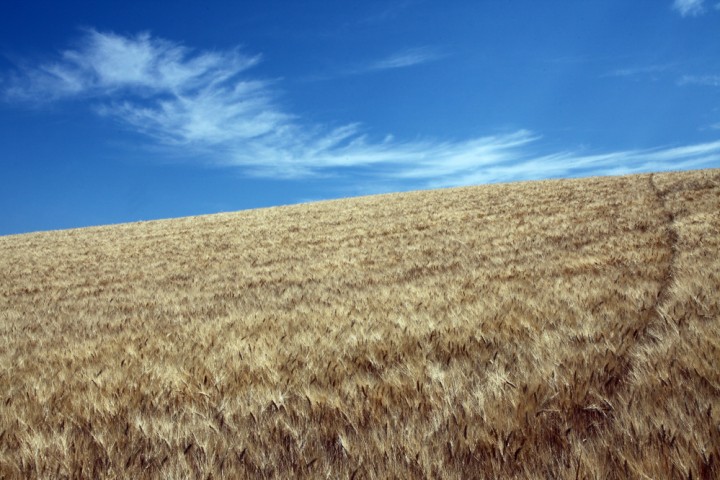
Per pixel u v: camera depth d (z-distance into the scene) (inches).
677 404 110.7
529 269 395.5
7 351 279.3
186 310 381.7
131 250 1066.1
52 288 663.8
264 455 112.7
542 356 162.1
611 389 128.5
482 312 242.7
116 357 227.6
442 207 1222.3
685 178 1170.6
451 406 127.5
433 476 96.7
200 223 1512.1
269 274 585.3
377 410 132.1
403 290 353.4
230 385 167.2
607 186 1241.4
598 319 205.5
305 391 150.6
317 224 1163.3
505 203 1151.0
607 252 440.5
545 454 98.7
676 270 303.4
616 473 88.0
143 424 136.8
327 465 105.3
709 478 85.0
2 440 136.4
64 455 122.1
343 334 226.4
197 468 109.4
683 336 161.9
